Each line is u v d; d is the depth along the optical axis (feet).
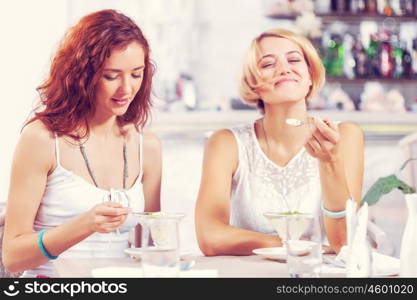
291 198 7.95
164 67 19.06
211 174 8.02
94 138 7.45
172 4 19.11
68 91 7.15
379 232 6.96
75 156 7.30
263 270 5.57
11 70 17.26
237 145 8.23
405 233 4.68
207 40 19.27
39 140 7.13
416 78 19.49
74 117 7.23
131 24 6.95
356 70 19.35
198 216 7.66
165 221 4.41
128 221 7.25
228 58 19.34
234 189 8.30
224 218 7.84
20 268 6.32
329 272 5.43
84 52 6.86
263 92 7.89
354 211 4.70
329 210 6.39
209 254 7.15
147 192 7.97
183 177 18.69
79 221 5.78
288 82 7.74
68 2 18.15
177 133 18.51
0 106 17.25
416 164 11.50
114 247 7.11
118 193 7.30
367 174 19.30
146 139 7.91
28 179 7.04
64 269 5.61
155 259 4.40
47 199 7.27
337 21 19.57
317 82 8.00
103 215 5.59
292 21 19.56
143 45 6.94
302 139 8.03
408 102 19.84
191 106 18.89
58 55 7.21
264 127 8.25
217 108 18.90
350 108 19.24
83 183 7.25
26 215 6.95
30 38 17.35
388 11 19.42
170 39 19.13
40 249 6.06
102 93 6.91
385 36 19.52
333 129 6.07
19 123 17.30
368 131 19.11
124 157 7.61
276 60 7.78
